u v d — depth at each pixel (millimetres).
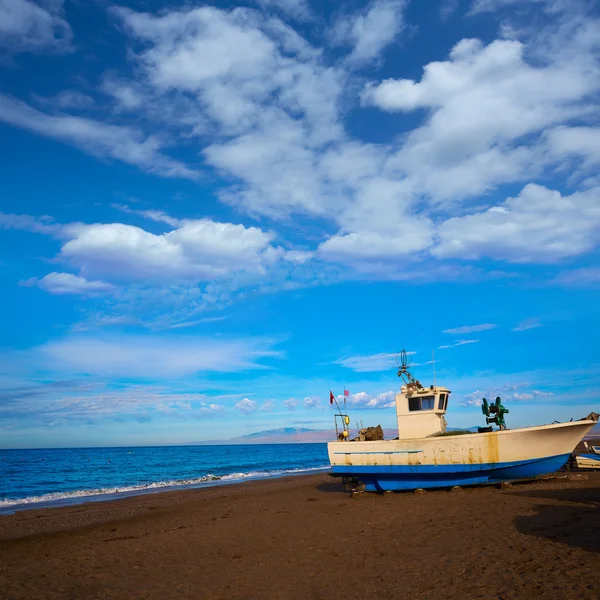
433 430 22891
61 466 80375
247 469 65562
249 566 11680
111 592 10367
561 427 20812
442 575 9281
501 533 12047
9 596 10578
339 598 8711
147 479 52719
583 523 12070
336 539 13812
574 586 7664
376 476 23094
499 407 22875
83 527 20594
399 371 24281
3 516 24938
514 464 20875
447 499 19281
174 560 12953
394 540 12859
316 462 81375
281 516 19250
